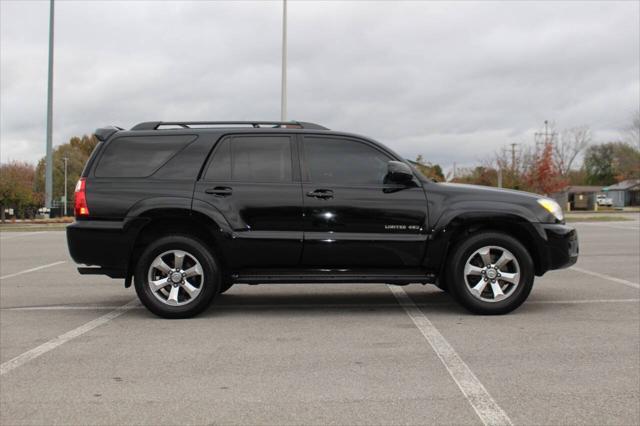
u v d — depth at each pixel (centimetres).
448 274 637
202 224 631
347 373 449
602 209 6412
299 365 470
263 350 514
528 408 377
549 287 820
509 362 471
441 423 356
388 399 395
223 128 658
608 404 382
